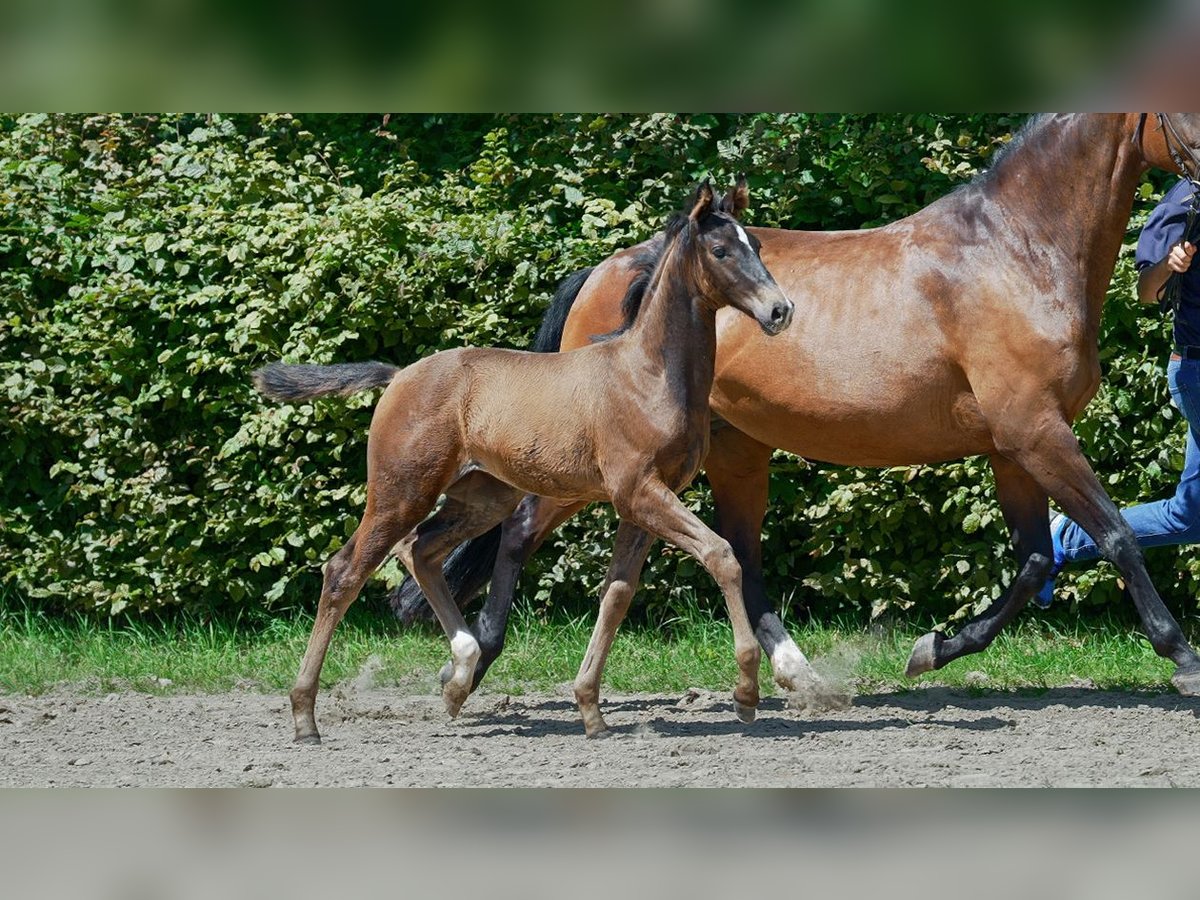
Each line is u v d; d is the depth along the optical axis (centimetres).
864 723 931
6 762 820
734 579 848
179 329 1279
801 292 977
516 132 1376
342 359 1278
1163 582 1233
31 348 1295
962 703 1011
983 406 924
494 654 1012
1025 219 923
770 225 1278
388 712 1002
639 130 1294
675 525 851
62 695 1095
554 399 878
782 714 980
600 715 903
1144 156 899
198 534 1305
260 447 1284
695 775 764
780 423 987
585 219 1261
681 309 854
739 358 986
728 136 1325
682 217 856
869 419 957
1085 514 913
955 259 937
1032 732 887
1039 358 906
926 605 1271
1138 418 1188
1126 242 1179
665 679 1116
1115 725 908
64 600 1343
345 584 896
